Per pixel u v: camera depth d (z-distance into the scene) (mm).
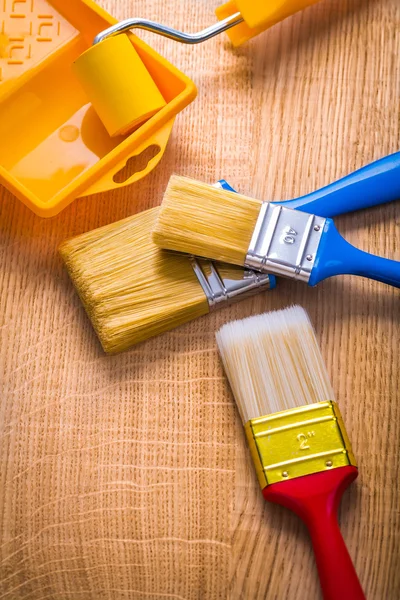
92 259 1102
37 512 1076
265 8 1137
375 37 1224
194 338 1129
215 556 1056
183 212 1061
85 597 1058
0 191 1197
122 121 1105
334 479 1001
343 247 1062
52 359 1127
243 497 1069
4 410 1109
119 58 1089
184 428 1096
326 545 982
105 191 1171
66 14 1198
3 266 1167
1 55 1187
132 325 1073
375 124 1197
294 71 1216
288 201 1112
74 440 1097
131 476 1082
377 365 1114
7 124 1182
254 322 1075
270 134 1197
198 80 1217
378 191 1113
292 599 1042
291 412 1026
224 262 1098
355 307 1134
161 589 1054
